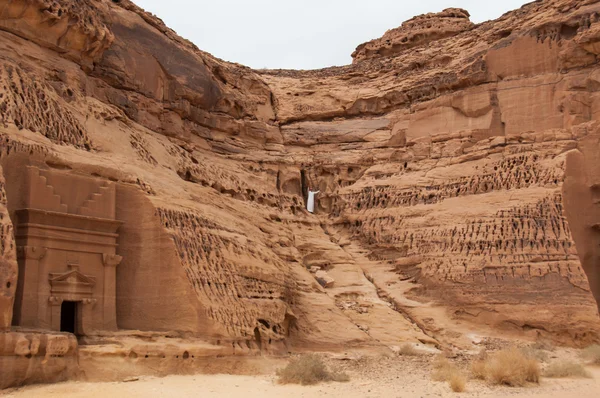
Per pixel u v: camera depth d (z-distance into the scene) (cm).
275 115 4384
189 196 2816
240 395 1845
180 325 2302
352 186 3962
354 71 4522
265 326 2606
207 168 3428
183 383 1972
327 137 4250
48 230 2125
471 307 3177
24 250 2041
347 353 2822
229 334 2328
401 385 2106
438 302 3275
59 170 2234
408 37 4809
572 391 2005
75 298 2162
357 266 3612
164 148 3141
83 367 1948
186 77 3503
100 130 2683
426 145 3859
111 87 3058
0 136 2114
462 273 3244
